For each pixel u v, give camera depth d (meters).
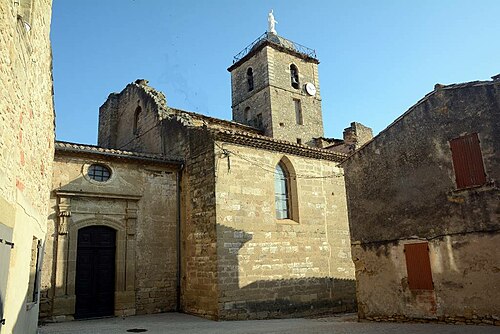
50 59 8.92
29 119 6.91
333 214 18.02
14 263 6.14
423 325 10.47
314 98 32.84
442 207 11.10
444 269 10.80
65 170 14.29
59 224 13.75
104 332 10.94
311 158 17.94
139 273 14.91
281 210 16.62
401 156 12.34
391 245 12.11
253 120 31.08
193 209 15.54
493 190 10.20
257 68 31.86
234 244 14.47
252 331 10.76
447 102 11.43
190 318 13.86
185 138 16.75
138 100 21.33
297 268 15.97
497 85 10.52
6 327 5.73
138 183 15.61
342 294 17.16
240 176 15.34
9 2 4.97
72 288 13.57
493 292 9.84
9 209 5.59
